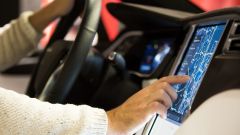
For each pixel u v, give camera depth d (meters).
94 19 1.24
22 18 1.67
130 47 1.80
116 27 2.07
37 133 0.81
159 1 1.64
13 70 2.30
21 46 1.67
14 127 0.80
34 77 1.54
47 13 1.60
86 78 1.50
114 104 1.49
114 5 1.60
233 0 2.01
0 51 1.71
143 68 1.71
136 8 1.52
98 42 2.00
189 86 0.97
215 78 0.79
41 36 1.69
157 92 0.86
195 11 1.58
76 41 1.22
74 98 1.49
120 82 1.51
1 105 0.81
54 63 1.38
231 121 0.71
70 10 1.53
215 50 0.89
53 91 1.24
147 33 1.76
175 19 1.36
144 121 0.87
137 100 0.88
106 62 1.54
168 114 0.99
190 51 1.14
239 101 0.70
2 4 2.74
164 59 1.35
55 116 0.83
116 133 0.87
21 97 0.85
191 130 0.78
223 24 0.95
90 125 0.84
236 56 0.77
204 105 0.76
